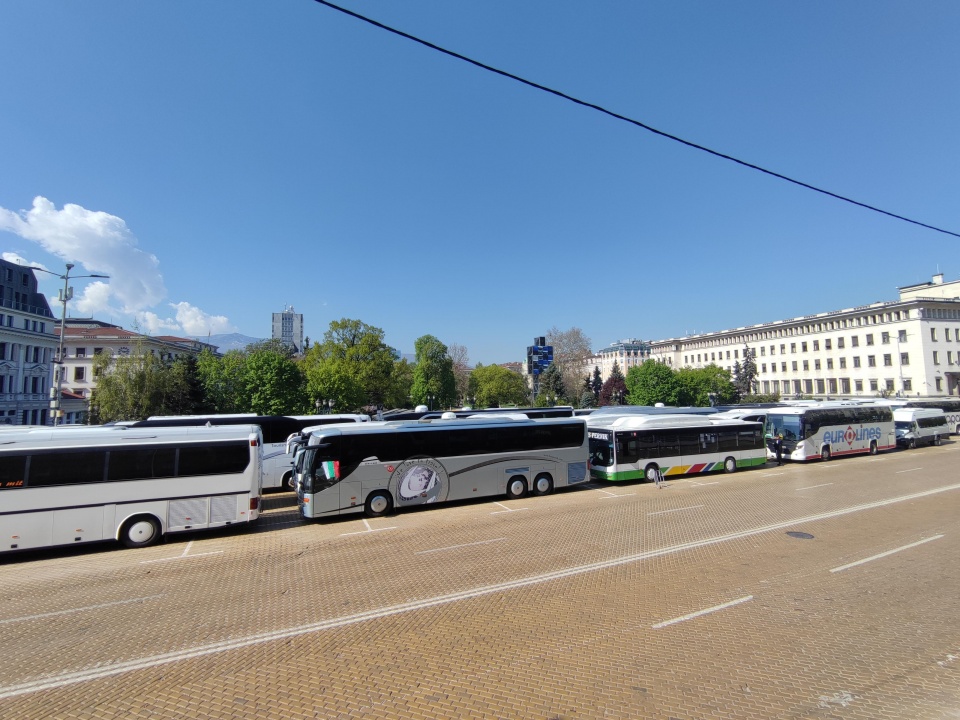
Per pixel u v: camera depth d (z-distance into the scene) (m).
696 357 107.31
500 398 72.19
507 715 5.60
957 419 43.34
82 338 58.44
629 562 11.27
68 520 13.02
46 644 7.73
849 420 30.11
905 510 16.09
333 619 8.47
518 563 11.37
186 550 13.34
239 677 6.61
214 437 14.81
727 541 12.87
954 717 5.45
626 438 22.41
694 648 7.16
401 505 17.42
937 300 64.25
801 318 80.69
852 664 6.64
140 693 6.28
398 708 5.79
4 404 47.31
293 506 19.14
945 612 8.28
